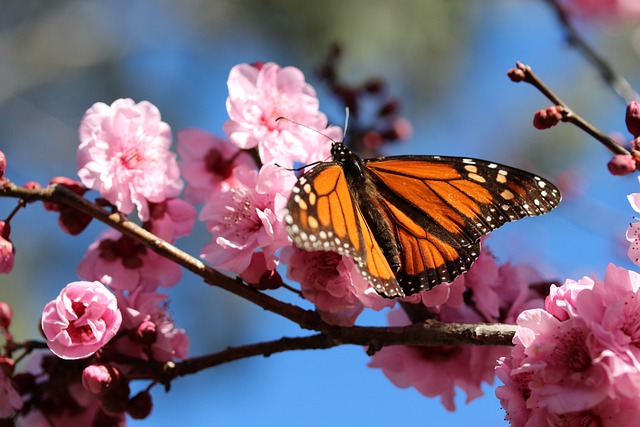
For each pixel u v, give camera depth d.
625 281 0.92
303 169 0.97
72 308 0.95
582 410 0.91
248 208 0.96
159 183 0.98
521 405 0.92
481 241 0.98
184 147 0.99
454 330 0.95
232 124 0.97
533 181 0.94
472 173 0.95
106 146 0.97
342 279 0.95
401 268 0.95
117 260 0.98
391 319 0.99
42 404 0.98
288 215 0.92
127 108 0.98
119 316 0.95
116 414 0.97
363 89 1.11
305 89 0.98
